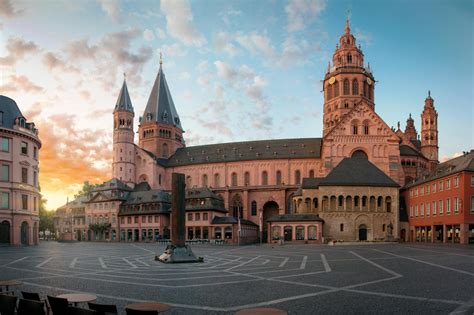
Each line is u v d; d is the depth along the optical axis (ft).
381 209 333.83
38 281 91.09
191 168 477.77
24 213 271.90
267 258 157.89
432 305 63.87
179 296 72.13
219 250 222.69
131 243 354.95
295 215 339.36
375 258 153.07
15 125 269.23
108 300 68.59
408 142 440.04
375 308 61.82
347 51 436.76
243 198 438.40
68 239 430.61
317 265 127.44
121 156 474.90
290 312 59.47
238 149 477.77
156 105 521.65
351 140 376.48
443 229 286.87
